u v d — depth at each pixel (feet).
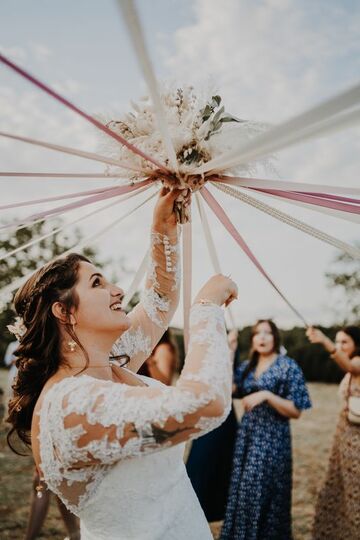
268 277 5.11
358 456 10.34
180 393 3.26
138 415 3.25
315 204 4.17
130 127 4.06
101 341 4.09
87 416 3.33
